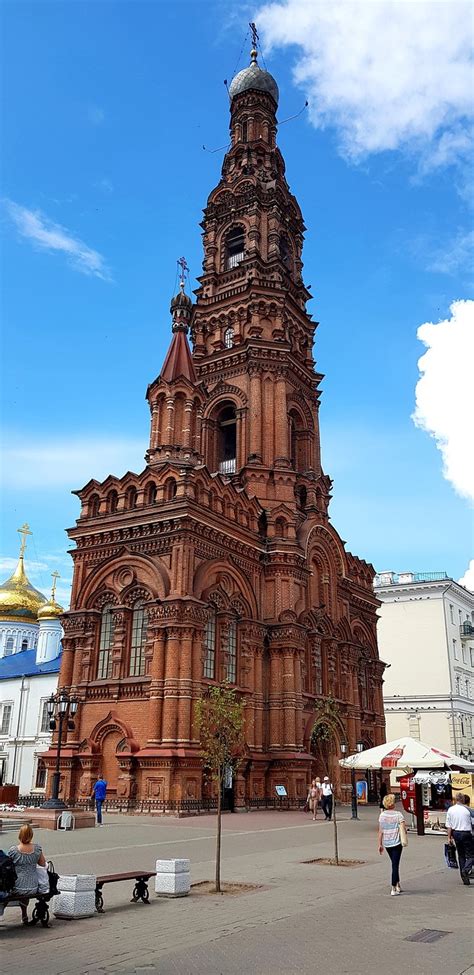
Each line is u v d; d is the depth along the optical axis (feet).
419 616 289.12
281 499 187.93
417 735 277.44
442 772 134.21
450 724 273.33
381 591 296.30
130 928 49.32
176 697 138.00
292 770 159.33
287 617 170.19
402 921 51.29
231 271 221.25
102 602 159.12
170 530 151.12
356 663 210.59
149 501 158.92
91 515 167.73
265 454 194.39
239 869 74.02
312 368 225.15
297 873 71.97
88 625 158.30
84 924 50.75
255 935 47.11
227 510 167.02
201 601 146.72
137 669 148.87
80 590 161.79
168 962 40.83
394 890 61.57
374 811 164.04
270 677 168.45
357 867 76.74
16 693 240.12
